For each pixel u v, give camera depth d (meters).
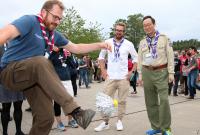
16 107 5.84
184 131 6.57
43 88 3.03
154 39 5.89
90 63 21.48
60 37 3.81
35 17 3.33
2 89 5.63
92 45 3.99
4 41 3.04
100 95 3.88
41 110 3.34
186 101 11.26
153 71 5.93
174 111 8.98
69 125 6.99
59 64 6.30
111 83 6.68
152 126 6.25
